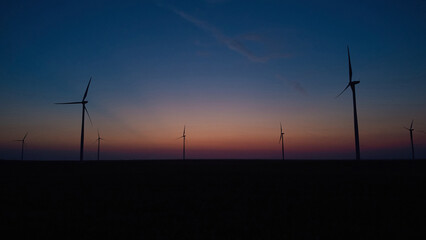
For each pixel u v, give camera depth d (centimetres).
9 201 1870
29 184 2767
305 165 6328
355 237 1119
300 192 2211
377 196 2011
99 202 1841
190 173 4175
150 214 1517
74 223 1337
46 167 5731
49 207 1694
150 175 3806
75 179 3250
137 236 1141
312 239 1095
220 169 5281
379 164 5669
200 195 2098
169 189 2405
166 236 1139
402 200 1856
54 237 1127
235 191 2280
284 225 1291
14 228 1249
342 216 1451
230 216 1465
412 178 3150
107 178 3366
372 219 1387
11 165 6294
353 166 5359
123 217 1454
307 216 1456
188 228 1250
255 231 1202
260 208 1653
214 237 1123
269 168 5541
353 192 2188
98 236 1141
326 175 3650
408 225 1280
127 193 2202
